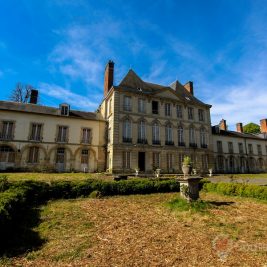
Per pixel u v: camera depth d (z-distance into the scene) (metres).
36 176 16.41
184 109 28.95
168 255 4.21
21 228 5.67
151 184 12.02
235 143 36.47
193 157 27.88
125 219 6.68
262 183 15.74
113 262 3.92
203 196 11.23
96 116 27.94
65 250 4.42
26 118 23.34
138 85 27.58
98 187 10.73
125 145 24.11
